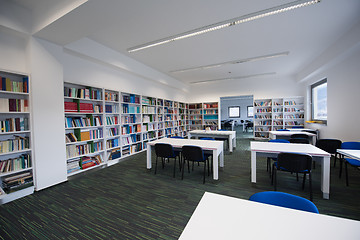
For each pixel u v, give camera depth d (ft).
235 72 22.56
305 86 23.41
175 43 13.46
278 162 8.25
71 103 11.53
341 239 2.51
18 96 9.23
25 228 6.31
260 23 10.61
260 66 19.93
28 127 9.14
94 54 12.85
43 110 9.53
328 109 16.28
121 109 15.74
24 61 9.39
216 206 3.54
